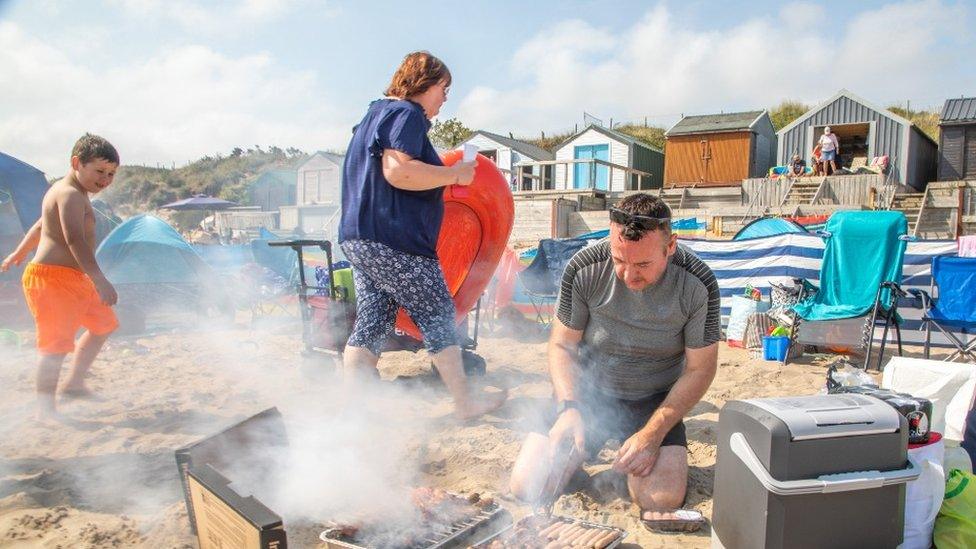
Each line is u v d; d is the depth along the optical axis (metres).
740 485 2.08
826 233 6.84
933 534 2.26
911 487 2.17
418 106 3.17
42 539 2.29
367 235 3.18
